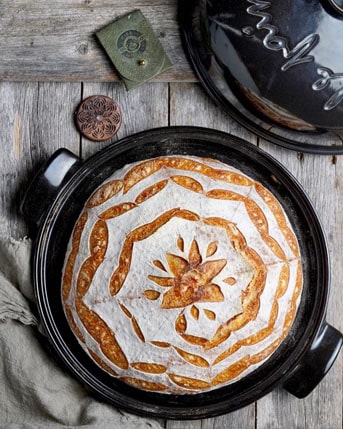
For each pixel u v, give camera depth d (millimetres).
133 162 977
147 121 1018
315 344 974
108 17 1000
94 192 956
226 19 924
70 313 939
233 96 977
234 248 913
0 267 979
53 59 999
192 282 901
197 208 921
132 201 930
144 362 923
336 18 907
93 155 963
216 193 932
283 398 1029
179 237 909
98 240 924
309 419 1031
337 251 1040
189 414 964
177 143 995
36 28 996
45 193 950
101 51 1003
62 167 954
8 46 994
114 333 919
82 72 1002
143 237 914
